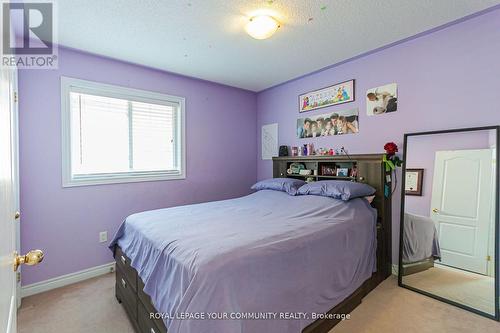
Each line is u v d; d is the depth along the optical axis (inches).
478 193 76.0
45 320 72.8
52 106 91.1
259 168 155.9
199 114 131.6
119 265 79.9
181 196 125.6
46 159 90.2
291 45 93.0
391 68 95.3
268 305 50.2
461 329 66.6
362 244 79.0
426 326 67.7
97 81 100.9
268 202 100.7
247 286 47.6
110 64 104.0
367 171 97.7
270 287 51.2
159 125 120.9
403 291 86.4
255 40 89.0
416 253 88.4
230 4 68.6
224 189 142.3
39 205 89.0
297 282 56.7
